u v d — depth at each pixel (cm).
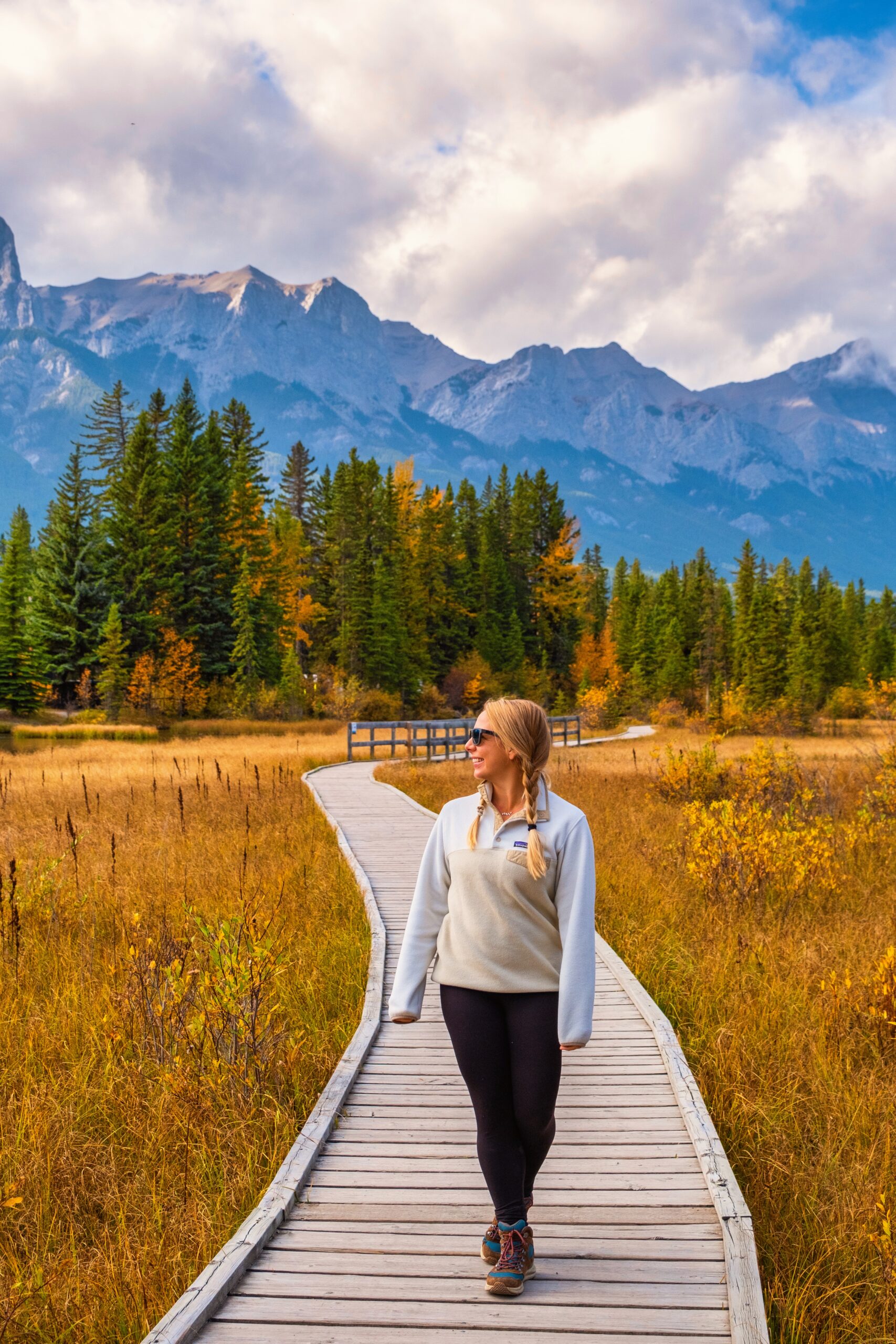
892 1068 535
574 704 7944
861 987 627
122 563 5562
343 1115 445
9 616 5219
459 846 296
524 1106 284
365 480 7100
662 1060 519
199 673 5425
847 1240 366
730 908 863
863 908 905
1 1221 385
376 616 6378
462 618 7719
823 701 7119
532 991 287
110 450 6888
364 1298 292
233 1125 453
